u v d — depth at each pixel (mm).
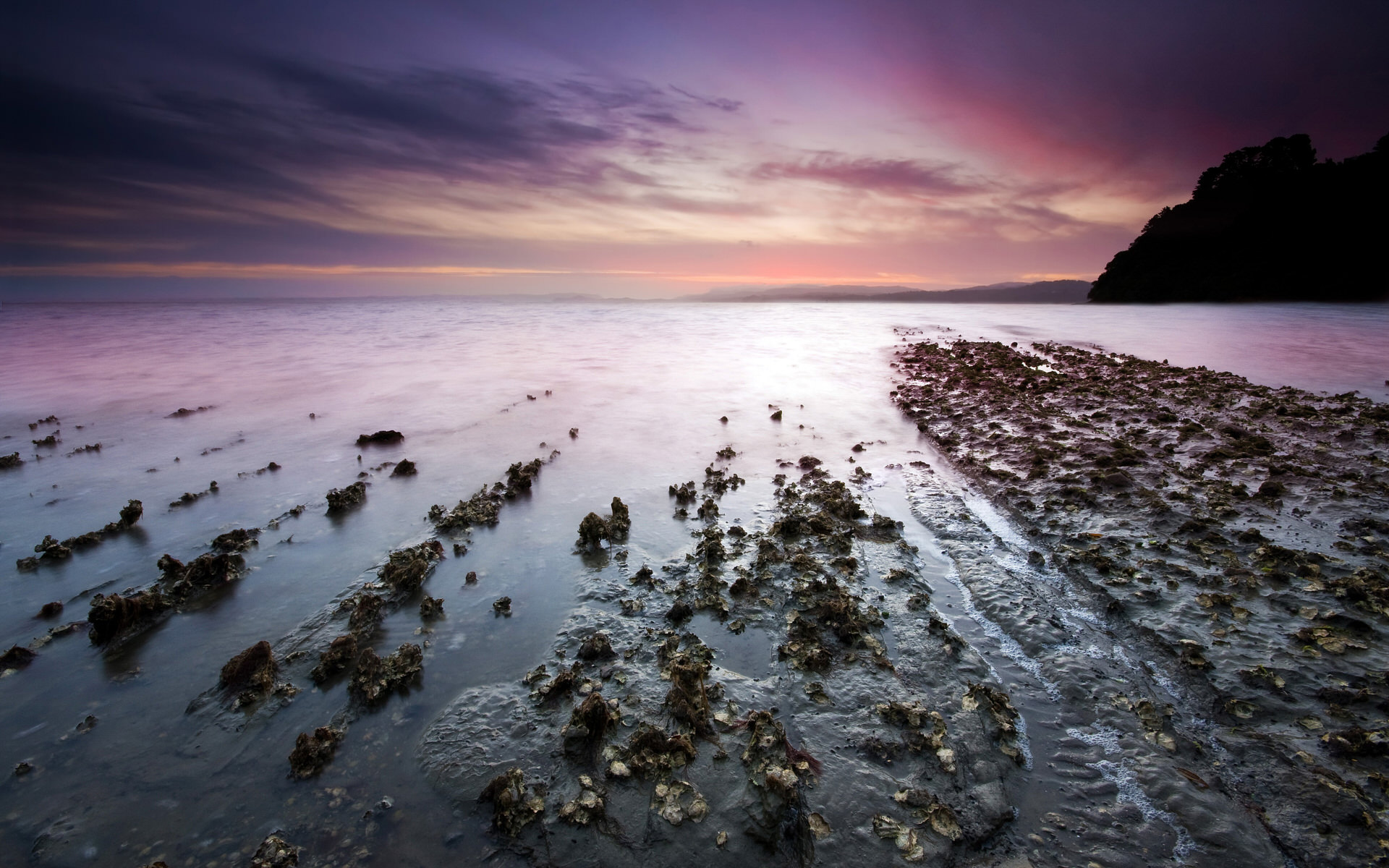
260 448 8562
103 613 4195
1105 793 3004
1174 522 5625
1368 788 2865
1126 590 4648
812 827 2801
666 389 12336
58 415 10570
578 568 5207
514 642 4211
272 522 6145
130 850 2719
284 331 26172
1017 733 3389
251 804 2963
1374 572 4582
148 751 3285
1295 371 11859
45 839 2764
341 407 10938
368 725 3469
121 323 31453
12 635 4344
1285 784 2947
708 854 2680
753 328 25922
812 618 4418
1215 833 2760
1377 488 6004
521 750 3254
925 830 2801
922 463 7867
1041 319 26297
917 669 3877
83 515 6352
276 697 3682
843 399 11445
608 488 6969
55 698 3699
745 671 3914
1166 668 3859
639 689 3707
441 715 3523
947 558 5398
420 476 7383
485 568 5211
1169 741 3281
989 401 10617
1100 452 7551
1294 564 4781
